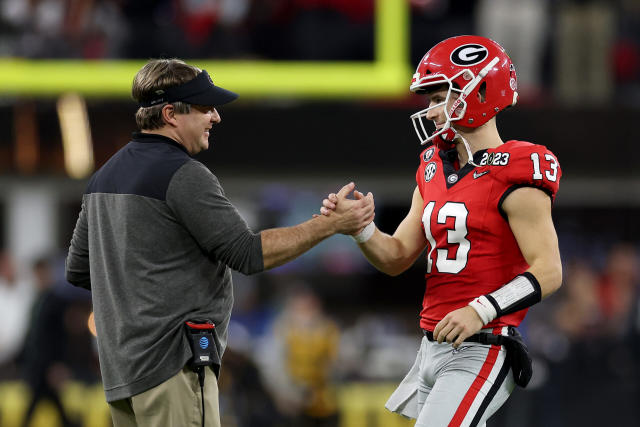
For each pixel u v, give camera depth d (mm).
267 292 44031
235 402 25453
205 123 11594
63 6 33438
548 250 10648
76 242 11977
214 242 10867
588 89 34938
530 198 10750
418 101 33156
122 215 10977
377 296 46375
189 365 10867
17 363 31031
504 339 11039
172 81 11305
